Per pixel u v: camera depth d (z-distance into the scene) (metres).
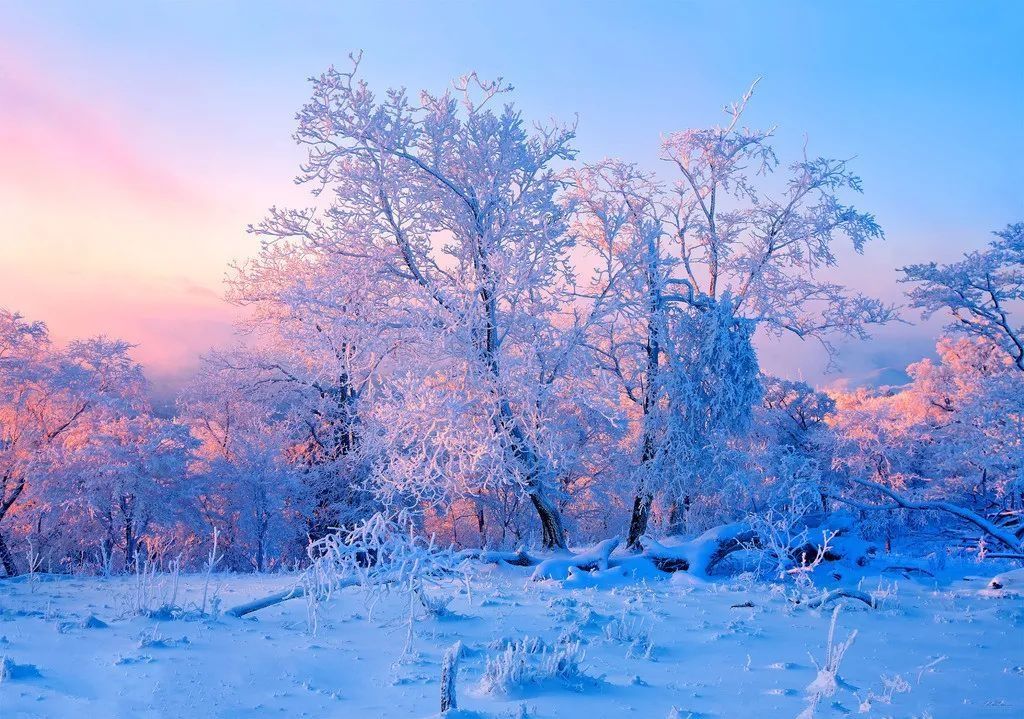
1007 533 15.98
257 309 26.75
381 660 6.21
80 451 24.22
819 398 29.64
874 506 16.47
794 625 8.65
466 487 17.17
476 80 18.59
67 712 4.38
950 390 34.16
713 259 21.55
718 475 17.88
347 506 25.98
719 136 21.20
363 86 17.77
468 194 18.33
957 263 25.23
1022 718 5.05
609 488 27.34
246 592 10.06
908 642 7.76
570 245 18.31
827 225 20.48
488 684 5.35
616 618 8.70
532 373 17.31
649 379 19.20
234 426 31.23
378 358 19.41
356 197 17.97
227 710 4.68
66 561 25.17
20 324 26.78
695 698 5.41
